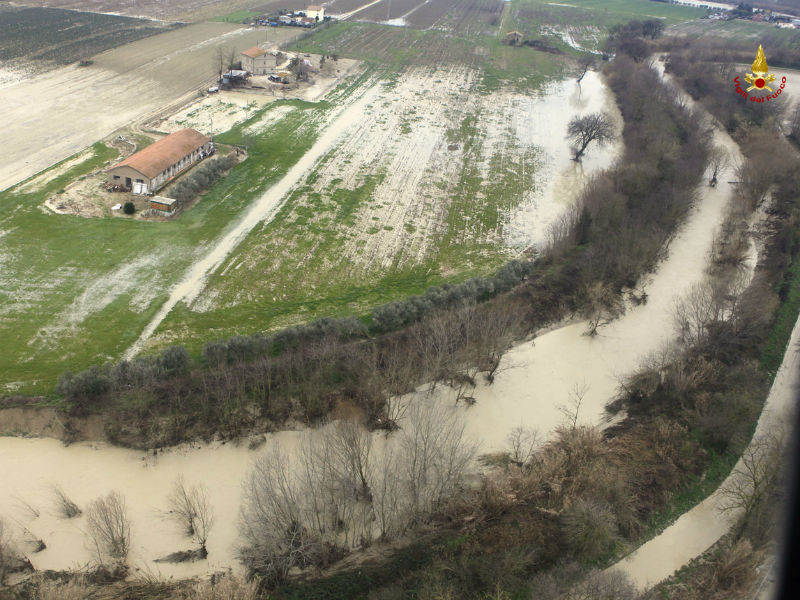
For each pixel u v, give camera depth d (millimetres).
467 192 112875
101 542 52531
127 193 102125
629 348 79500
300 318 77562
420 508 55344
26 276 80562
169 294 79812
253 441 62969
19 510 55156
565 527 53906
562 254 92625
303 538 51719
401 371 69500
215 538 54281
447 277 87938
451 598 48500
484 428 66812
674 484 59938
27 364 67250
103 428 62281
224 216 98438
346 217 101375
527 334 80438
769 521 54344
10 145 115062
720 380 71812
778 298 87125
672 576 51938
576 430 65438
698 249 99438
